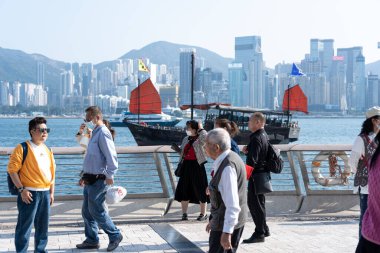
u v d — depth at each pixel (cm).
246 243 936
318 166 1245
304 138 13488
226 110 8238
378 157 476
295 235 1001
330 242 941
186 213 1148
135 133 8800
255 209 935
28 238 800
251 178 920
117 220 1137
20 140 12838
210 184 588
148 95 10331
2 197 1128
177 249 893
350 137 13975
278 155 916
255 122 916
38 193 797
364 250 485
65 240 962
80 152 1150
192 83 8194
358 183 851
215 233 586
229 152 590
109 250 883
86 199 895
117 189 884
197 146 1116
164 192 1220
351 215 1188
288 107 9619
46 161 808
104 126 883
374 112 839
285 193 1251
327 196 1243
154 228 1066
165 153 1227
